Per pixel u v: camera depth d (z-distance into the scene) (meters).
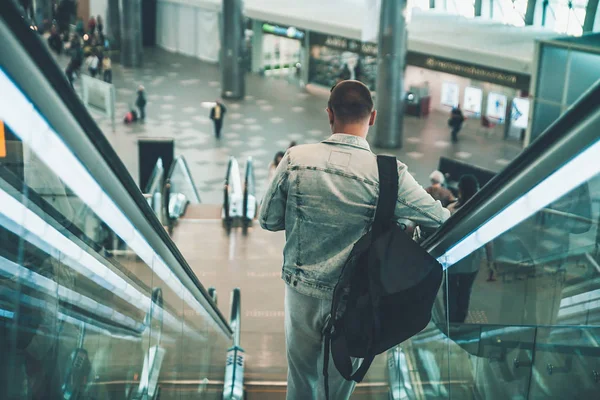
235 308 7.99
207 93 32.09
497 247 3.89
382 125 24.94
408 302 2.61
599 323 3.14
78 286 2.66
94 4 41.31
